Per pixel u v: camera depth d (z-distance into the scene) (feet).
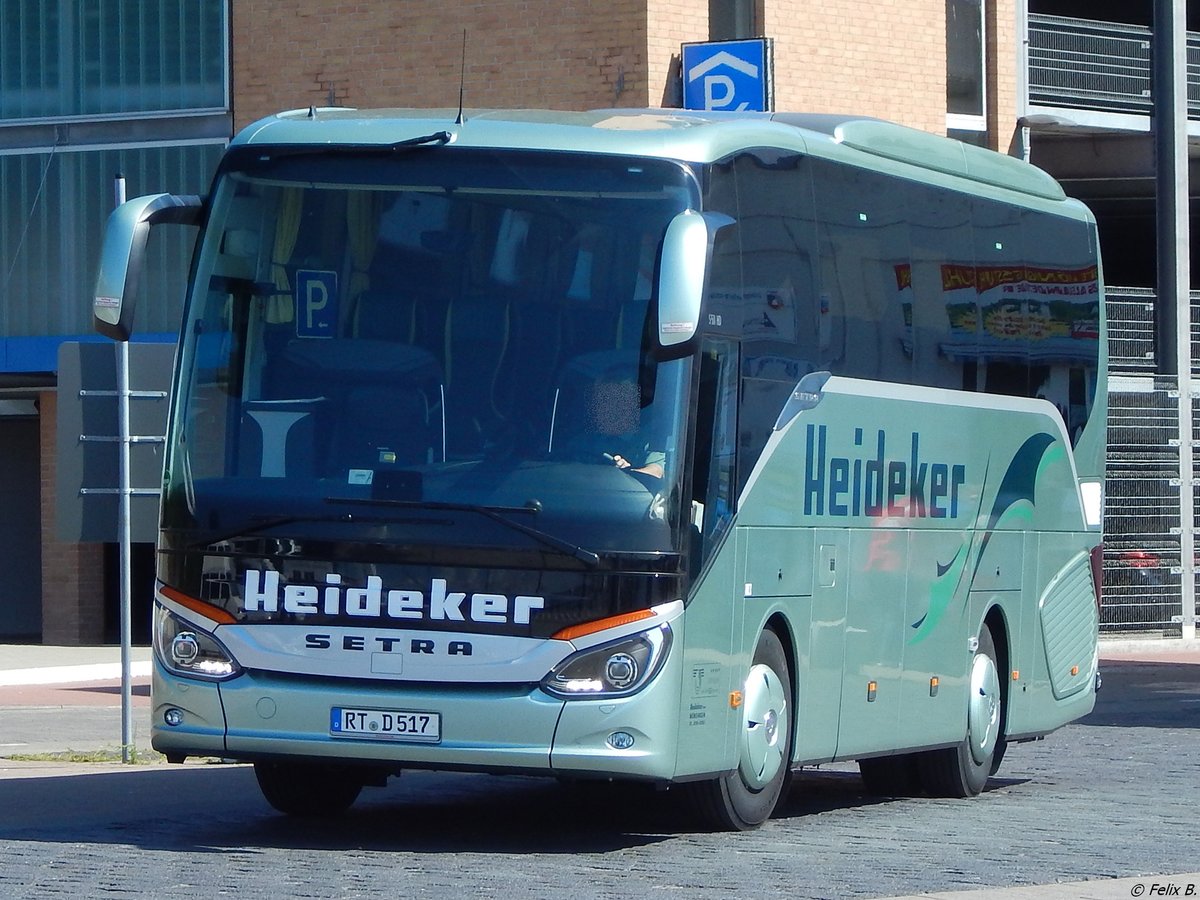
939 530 74.95
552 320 57.26
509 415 56.80
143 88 156.04
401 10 147.54
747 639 60.95
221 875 52.31
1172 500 165.78
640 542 55.77
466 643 55.67
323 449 57.41
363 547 56.34
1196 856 58.13
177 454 58.54
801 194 65.26
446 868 54.13
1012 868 55.21
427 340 57.57
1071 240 88.17
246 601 57.16
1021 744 100.12
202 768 86.17
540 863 55.52
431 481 56.44
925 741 74.43
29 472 177.06
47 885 50.34
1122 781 83.30
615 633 55.47
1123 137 179.11
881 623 70.59
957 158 78.02
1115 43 176.04
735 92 141.28
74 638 163.84
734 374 60.03
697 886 51.08
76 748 95.81
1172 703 124.36
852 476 68.08
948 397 75.41
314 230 58.80
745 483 60.64
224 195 59.77
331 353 57.98
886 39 155.84
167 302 155.63
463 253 57.98
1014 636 82.07
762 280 61.98
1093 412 89.86
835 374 66.90
